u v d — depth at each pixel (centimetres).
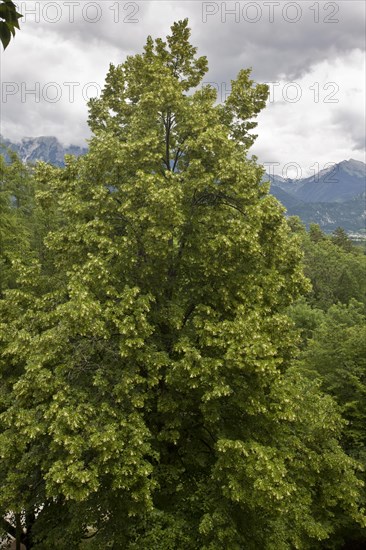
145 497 843
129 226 1090
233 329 936
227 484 951
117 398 949
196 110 1123
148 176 993
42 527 1077
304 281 1188
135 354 972
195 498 969
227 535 913
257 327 955
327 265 5609
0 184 2272
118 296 966
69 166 1205
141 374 1087
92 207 1130
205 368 912
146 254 1107
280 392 1000
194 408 1130
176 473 1026
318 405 1157
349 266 5638
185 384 983
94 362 1038
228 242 981
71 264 1188
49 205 1266
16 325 1109
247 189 1107
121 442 842
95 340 1000
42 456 945
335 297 5306
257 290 1052
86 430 861
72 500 970
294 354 1170
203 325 1021
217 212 1115
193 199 1159
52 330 938
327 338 1984
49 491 838
